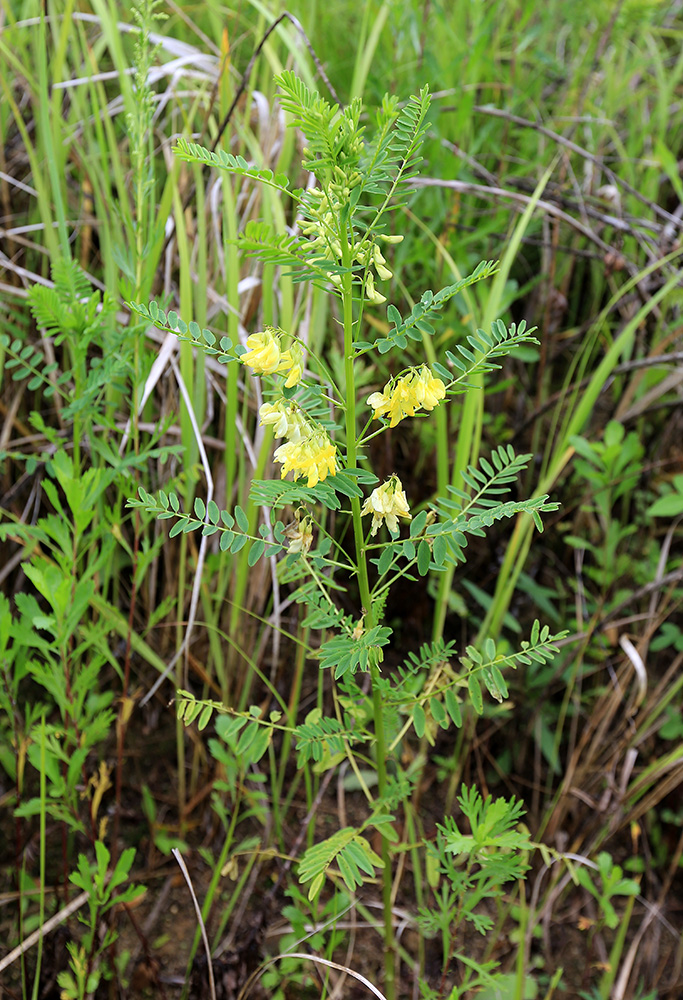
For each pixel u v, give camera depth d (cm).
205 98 125
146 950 99
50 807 94
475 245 137
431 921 91
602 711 115
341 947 107
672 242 138
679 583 123
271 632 114
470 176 135
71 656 94
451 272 123
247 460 114
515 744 122
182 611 109
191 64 133
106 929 100
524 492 130
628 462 125
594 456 111
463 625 124
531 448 134
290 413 74
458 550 78
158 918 107
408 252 119
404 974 106
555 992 108
